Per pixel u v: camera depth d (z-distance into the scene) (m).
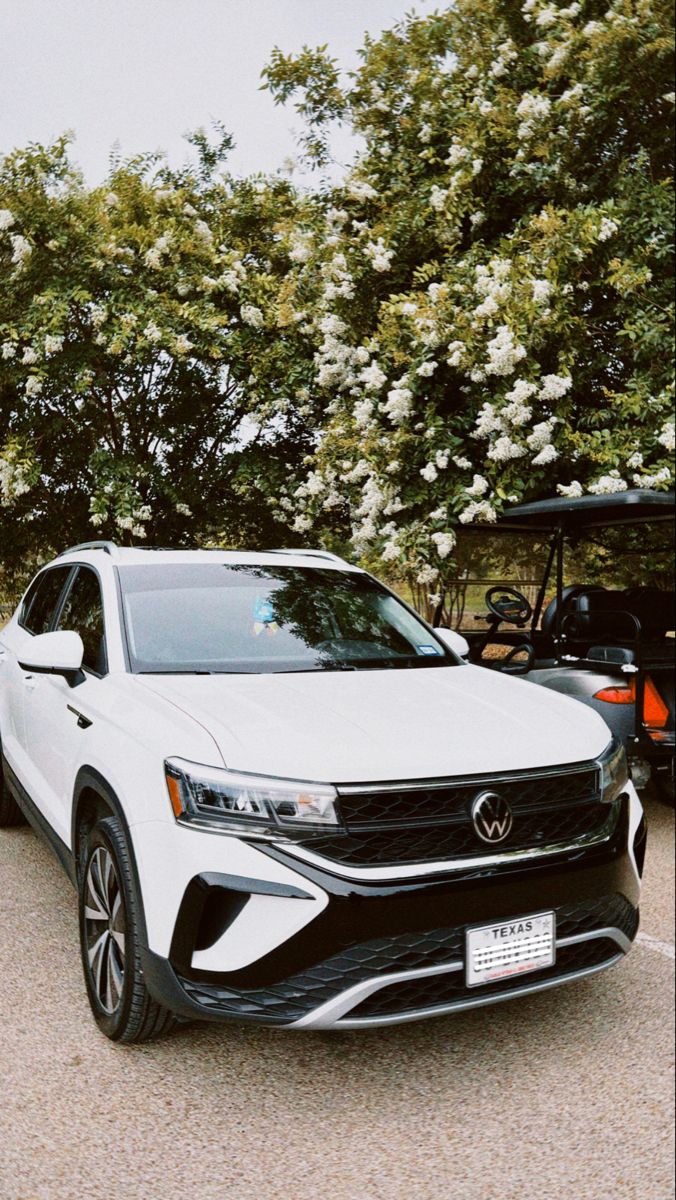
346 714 2.93
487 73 8.95
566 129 8.18
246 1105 2.67
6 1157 2.42
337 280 8.69
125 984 2.78
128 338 9.29
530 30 9.00
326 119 9.86
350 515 9.12
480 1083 2.78
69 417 10.16
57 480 10.57
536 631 6.48
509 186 8.51
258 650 3.66
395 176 9.27
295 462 10.48
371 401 8.04
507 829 2.64
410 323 7.61
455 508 7.18
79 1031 3.08
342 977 2.44
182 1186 2.31
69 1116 2.61
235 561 4.32
